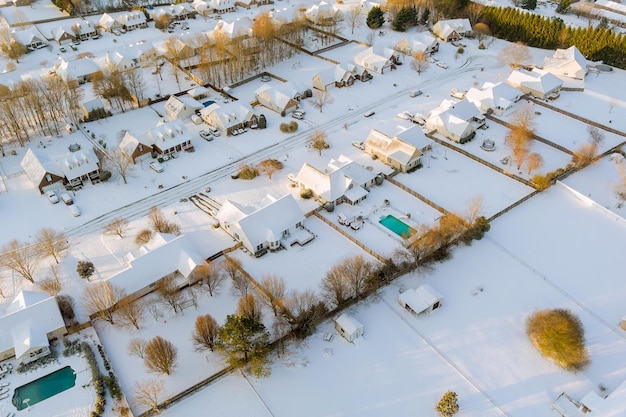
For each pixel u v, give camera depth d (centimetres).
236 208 8912
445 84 14400
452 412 6062
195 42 16050
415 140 10881
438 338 7162
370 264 7956
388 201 9669
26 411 6316
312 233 8969
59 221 9481
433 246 8162
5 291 8019
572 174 10456
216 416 6259
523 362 6825
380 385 6581
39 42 17038
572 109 12900
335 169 10162
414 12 17900
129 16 18400
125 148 11050
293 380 6662
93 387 6556
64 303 7412
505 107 12431
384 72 15250
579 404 6191
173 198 10044
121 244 8888
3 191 10288
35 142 11906
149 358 6450
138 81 13650
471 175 10462
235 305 7650
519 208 9562
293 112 13088
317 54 16412
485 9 17912
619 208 9500
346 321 7181
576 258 8438
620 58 15050
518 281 8025
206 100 13775
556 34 16288
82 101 13412
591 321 7356
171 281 7931
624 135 11744
